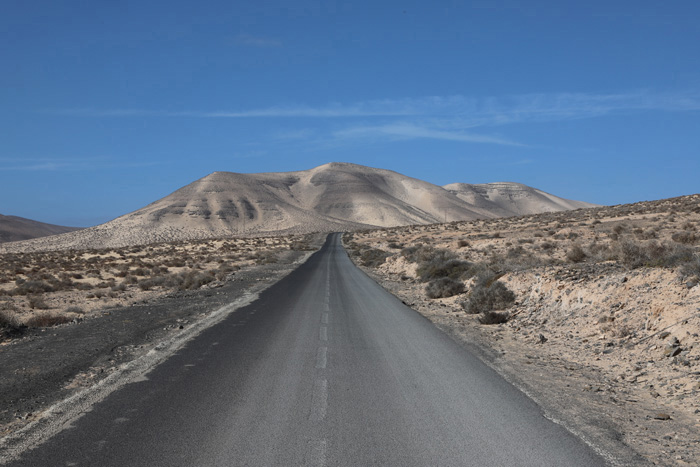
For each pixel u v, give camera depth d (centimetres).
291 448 527
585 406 689
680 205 5700
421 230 10462
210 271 3538
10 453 520
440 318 1562
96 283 3400
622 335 1059
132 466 483
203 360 953
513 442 550
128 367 902
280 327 1348
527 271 1798
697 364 816
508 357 1005
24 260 6438
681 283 1083
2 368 926
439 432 578
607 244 3184
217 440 548
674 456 519
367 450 523
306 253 7056
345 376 836
